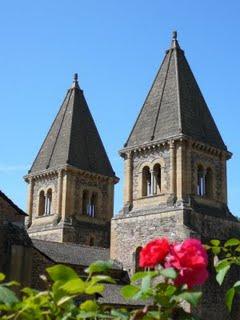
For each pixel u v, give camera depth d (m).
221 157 61.78
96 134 77.94
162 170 57.81
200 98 63.16
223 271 6.94
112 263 6.33
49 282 6.28
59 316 5.58
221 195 60.41
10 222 36.72
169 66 64.12
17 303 5.38
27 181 76.38
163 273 5.40
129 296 5.65
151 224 56.09
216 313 51.97
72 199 71.31
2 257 35.66
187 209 54.22
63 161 71.88
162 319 5.55
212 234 55.88
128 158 61.50
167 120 59.59
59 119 77.44
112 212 75.69
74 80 79.75
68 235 68.88
